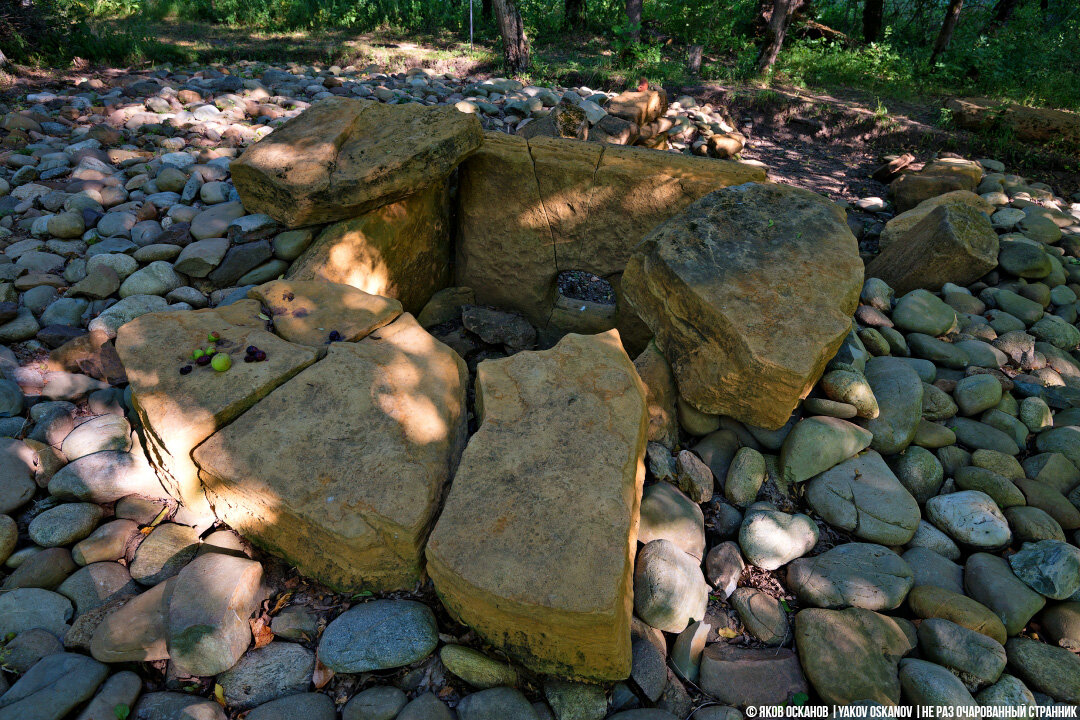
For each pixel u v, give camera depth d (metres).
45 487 3.43
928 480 3.78
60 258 4.83
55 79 9.04
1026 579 3.21
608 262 5.04
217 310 3.82
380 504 2.83
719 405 3.78
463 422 3.48
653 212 4.79
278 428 3.11
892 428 3.88
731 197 4.30
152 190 5.67
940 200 7.08
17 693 2.54
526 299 5.39
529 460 3.02
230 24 13.84
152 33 12.51
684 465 3.65
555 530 2.72
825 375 3.93
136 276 4.61
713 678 2.89
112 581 3.04
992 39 12.05
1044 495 3.64
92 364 4.10
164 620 2.79
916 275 5.78
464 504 2.83
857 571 3.22
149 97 8.05
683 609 3.02
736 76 11.50
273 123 7.64
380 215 4.68
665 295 3.96
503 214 5.12
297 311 3.85
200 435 3.05
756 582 3.31
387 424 3.18
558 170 4.85
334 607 3.00
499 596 2.52
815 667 2.89
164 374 3.28
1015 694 2.77
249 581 2.90
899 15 16.69
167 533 3.17
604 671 2.67
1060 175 8.98
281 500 2.84
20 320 4.24
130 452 3.52
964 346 4.82
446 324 5.34
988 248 5.63
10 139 6.45
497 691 2.69
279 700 2.66
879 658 2.89
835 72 11.58
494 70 11.86
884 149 9.82
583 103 8.84
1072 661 2.90
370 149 4.49
